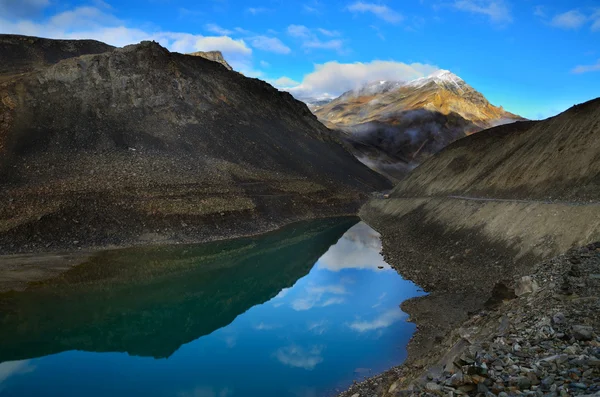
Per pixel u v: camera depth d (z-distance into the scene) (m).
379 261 38.47
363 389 15.54
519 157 41.84
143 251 39.59
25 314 25.30
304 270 37.03
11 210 38.00
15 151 46.09
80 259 35.34
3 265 32.34
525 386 7.51
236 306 27.94
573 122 37.03
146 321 25.30
